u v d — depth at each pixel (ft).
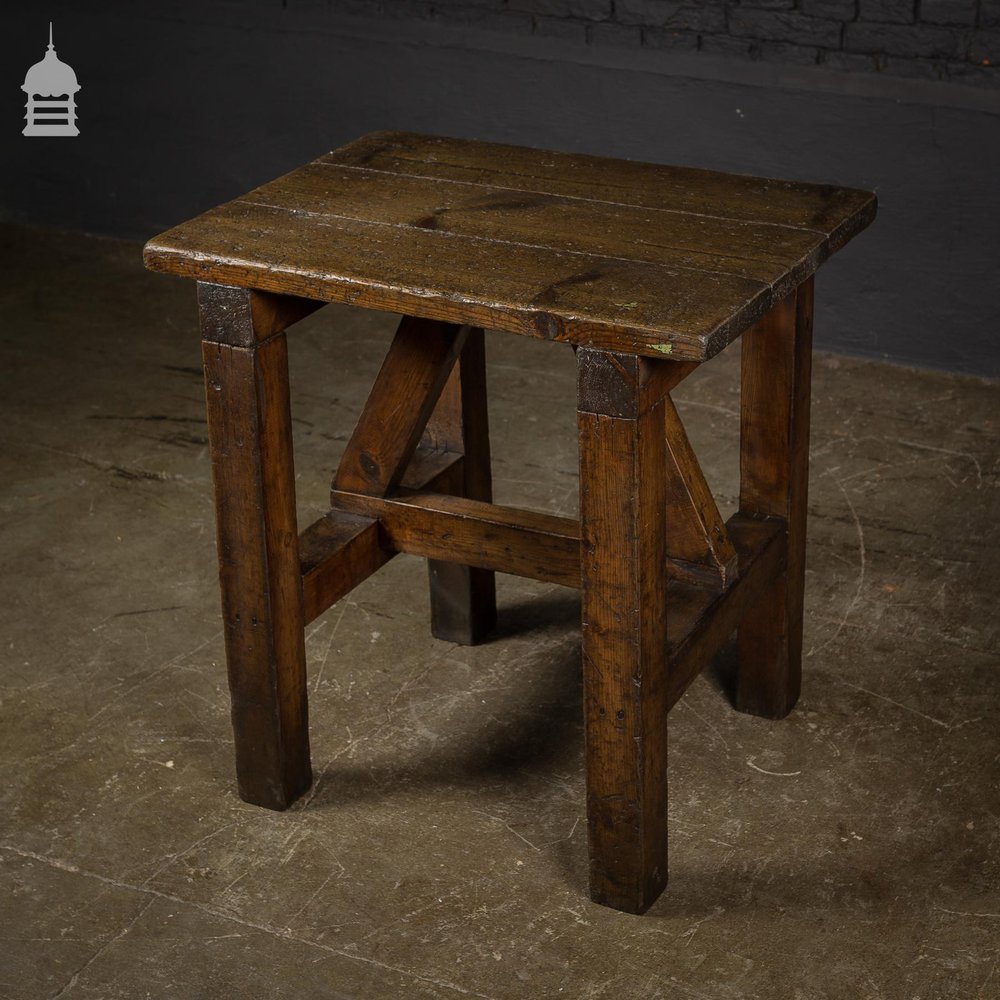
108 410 14.60
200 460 13.76
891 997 8.36
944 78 14.16
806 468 9.98
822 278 15.19
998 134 14.08
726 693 10.78
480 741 10.37
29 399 14.78
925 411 14.39
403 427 9.63
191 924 8.91
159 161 17.89
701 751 10.23
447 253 8.33
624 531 7.96
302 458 13.80
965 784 9.87
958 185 14.40
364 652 11.26
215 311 8.51
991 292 14.64
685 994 8.39
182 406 14.69
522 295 7.80
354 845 9.48
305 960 8.66
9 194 18.71
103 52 17.61
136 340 15.98
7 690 10.85
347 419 14.46
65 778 10.05
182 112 17.54
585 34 15.43
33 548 12.48
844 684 10.84
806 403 9.75
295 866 9.33
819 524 12.71
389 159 9.74
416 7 16.06
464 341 9.65
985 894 9.02
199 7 16.96
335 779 10.03
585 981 8.49
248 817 9.72
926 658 11.07
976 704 10.59
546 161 9.70
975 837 9.45
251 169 17.53
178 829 9.63
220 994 8.45
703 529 9.05
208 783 10.01
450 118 16.37
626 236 8.55
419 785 9.98
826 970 8.54
